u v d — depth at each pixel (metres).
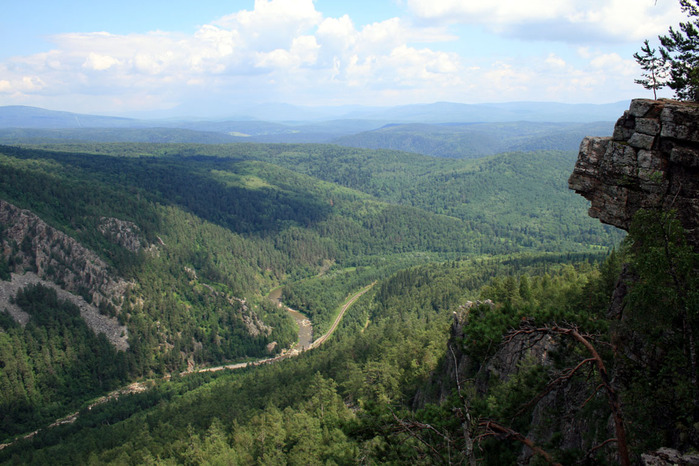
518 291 91.25
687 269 21.38
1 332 167.62
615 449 23.83
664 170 26.28
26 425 149.00
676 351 21.81
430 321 148.12
